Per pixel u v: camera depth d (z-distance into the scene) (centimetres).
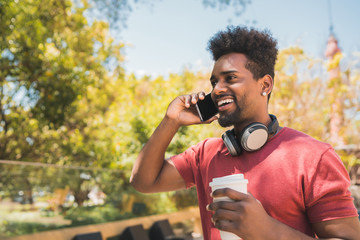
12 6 495
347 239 98
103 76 714
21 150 585
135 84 891
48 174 338
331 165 106
